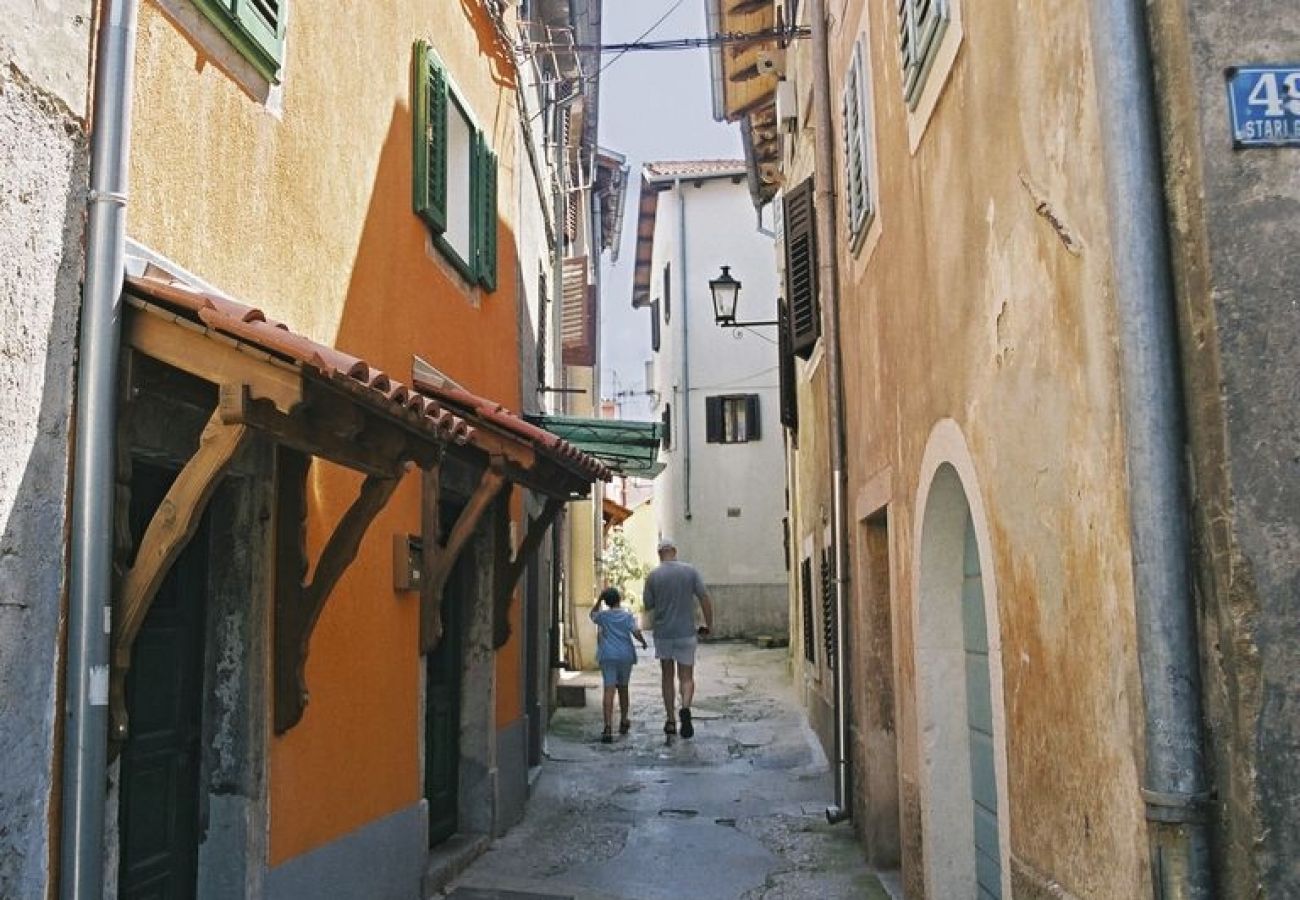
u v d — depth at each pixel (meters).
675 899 6.44
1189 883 2.45
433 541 6.63
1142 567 2.55
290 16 4.71
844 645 8.11
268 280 4.46
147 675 3.96
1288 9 2.54
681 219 28.08
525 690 9.32
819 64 8.57
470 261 7.94
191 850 4.21
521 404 10.20
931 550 5.31
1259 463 2.42
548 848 7.59
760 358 27.14
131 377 3.31
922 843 5.45
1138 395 2.57
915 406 5.39
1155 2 2.66
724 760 10.97
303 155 4.84
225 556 4.38
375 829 5.61
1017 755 3.77
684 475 26.91
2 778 2.75
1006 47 3.68
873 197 6.60
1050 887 3.40
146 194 3.54
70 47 3.08
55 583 3.01
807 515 12.27
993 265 3.89
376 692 5.71
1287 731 2.35
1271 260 2.48
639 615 30.31
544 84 11.94
